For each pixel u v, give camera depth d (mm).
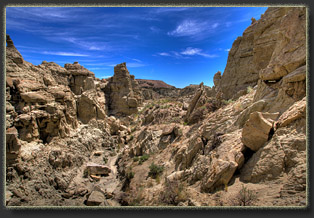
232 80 26812
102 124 33594
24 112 18109
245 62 25281
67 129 24266
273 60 10719
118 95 47969
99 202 13836
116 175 20484
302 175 5719
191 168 11266
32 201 13883
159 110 29047
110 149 29469
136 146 22828
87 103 32312
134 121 39969
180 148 14859
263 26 21500
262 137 7832
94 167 20328
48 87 23844
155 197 10305
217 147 10500
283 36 10062
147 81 106562
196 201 7500
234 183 7562
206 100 22016
